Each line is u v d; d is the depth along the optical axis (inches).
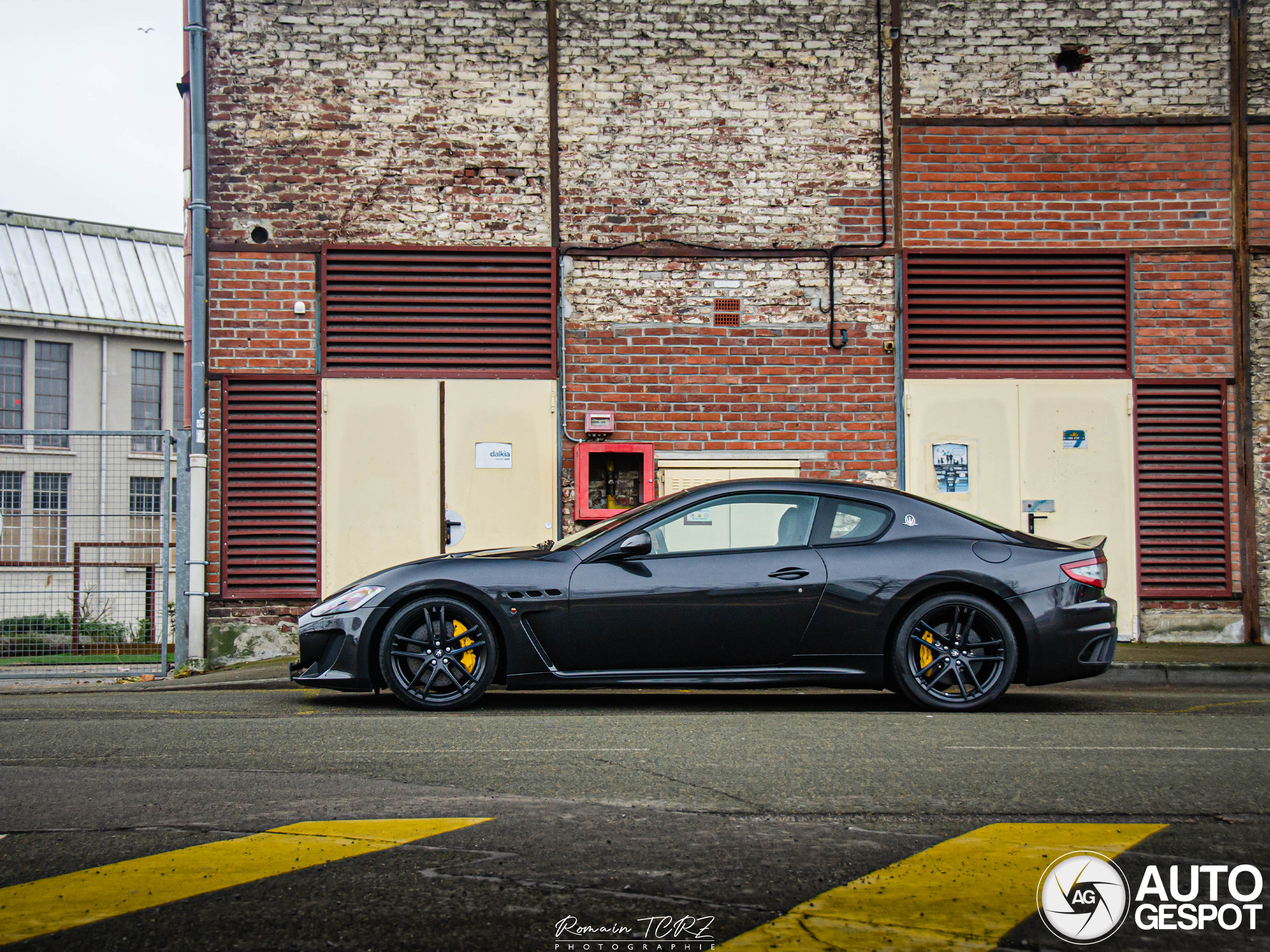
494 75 419.2
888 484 417.1
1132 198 425.4
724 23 424.5
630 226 419.2
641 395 415.8
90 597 359.3
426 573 249.4
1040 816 146.7
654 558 250.1
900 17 426.6
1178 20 428.5
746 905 112.6
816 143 424.2
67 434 358.3
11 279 1069.1
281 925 107.1
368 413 407.5
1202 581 415.2
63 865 125.7
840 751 188.7
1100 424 418.9
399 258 412.2
